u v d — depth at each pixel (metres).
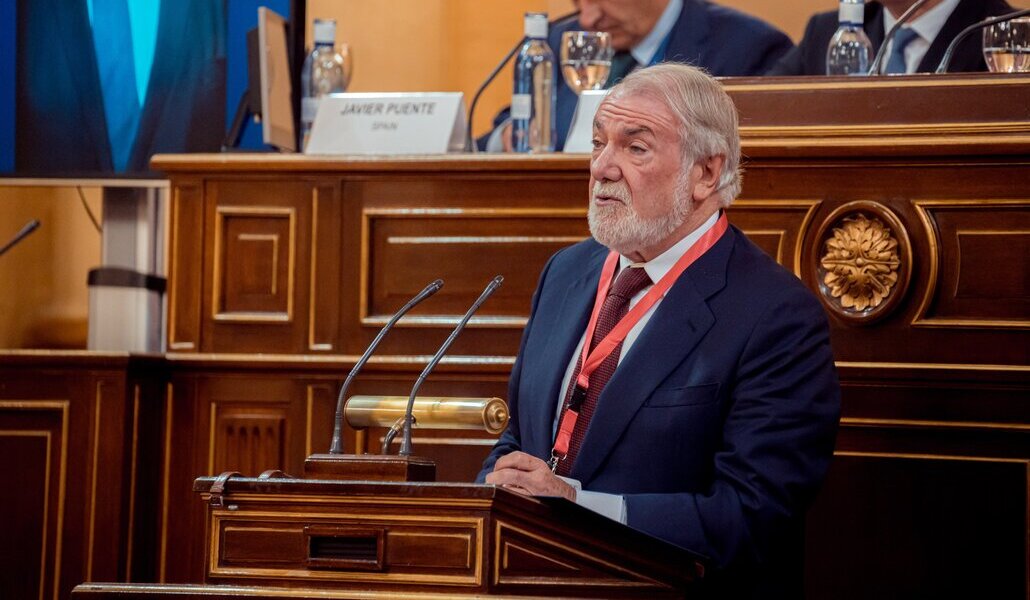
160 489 11.67
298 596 6.65
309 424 11.50
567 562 6.70
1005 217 9.95
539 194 11.24
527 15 12.75
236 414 11.64
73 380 11.27
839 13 12.65
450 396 11.29
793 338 8.15
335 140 12.19
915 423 9.96
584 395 8.40
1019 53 11.01
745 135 10.42
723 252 8.48
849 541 10.02
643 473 8.10
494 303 11.34
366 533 6.71
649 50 14.85
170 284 11.92
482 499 6.52
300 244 11.70
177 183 11.95
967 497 9.86
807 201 10.33
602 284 8.82
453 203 11.42
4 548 11.32
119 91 15.73
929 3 12.96
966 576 9.83
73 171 15.54
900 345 10.06
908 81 10.16
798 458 7.91
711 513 7.68
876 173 10.18
